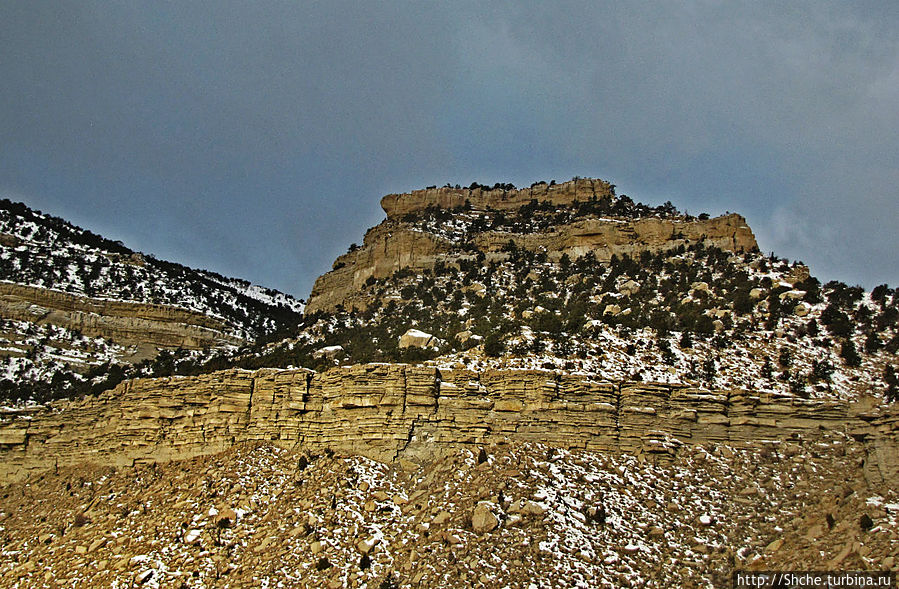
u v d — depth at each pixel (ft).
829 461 201.77
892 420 199.82
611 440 213.46
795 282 314.35
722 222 368.68
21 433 261.65
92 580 188.24
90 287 455.63
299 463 212.23
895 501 177.47
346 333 329.52
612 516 185.88
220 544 189.67
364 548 179.32
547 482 194.29
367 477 204.95
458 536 175.32
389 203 453.99
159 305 452.35
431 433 215.31
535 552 170.09
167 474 226.58
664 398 219.82
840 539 168.14
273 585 173.99
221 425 233.14
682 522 187.52
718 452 210.79
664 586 166.20
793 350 257.14
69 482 239.09
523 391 219.41
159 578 183.52
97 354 409.49
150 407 243.19
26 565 200.85
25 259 457.68
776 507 190.60
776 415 217.15
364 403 221.05
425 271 378.12
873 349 254.06
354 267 414.41
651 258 361.71
